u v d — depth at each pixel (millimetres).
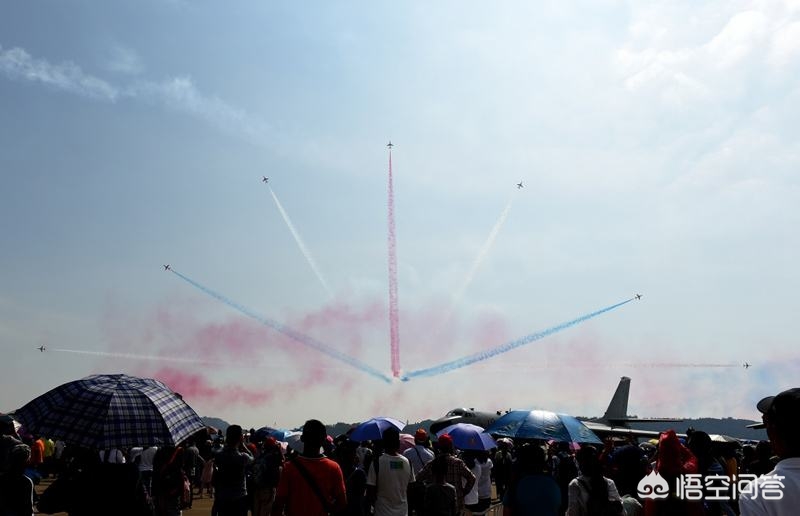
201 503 30406
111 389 9336
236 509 15016
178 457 14344
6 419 12242
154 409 9305
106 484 9258
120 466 9469
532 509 10742
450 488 13320
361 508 14547
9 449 11734
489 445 20094
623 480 12297
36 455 27000
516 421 16391
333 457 19266
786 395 5023
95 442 8648
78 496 9203
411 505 14258
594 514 10508
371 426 20500
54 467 30922
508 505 10953
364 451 20938
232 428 15352
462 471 14500
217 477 15086
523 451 11234
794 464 4797
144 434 9031
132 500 9344
